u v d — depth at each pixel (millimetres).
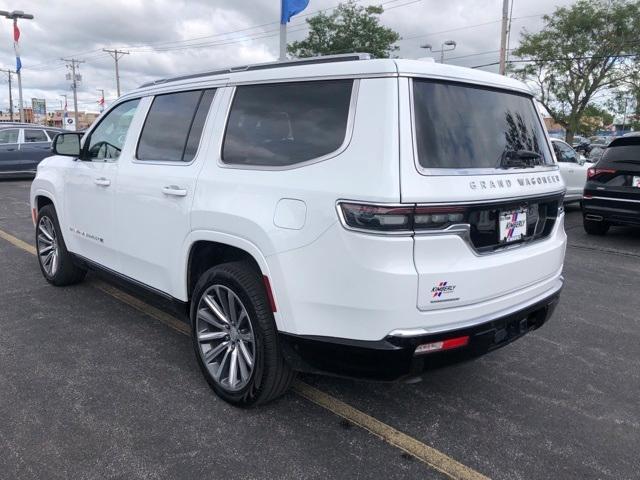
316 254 2639
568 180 11758
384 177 2443
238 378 3266
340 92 2762
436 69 2750
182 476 2664
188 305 3666
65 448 2852
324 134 2758
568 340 4574
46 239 5574
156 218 3693
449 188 2551
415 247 2473
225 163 3240
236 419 3170
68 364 3820
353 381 3689
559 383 3773
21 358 3895
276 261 2795
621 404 3500
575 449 2986
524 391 3641
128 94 4387
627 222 8656
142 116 4070
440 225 2527
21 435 2951
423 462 2826
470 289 2662
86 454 2807
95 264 4641
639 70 27641
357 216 2480
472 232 2670
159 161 3768
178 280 3592
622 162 8594
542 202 3182
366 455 2869
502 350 4332
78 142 4852
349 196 2510
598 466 2842
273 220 2816
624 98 29016
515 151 3021
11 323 4559
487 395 3568
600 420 3297
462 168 2684
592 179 8961
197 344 3484
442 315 2605
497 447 2979
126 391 3459
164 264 3699
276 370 3033
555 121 30531
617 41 27062
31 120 86312
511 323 2996
